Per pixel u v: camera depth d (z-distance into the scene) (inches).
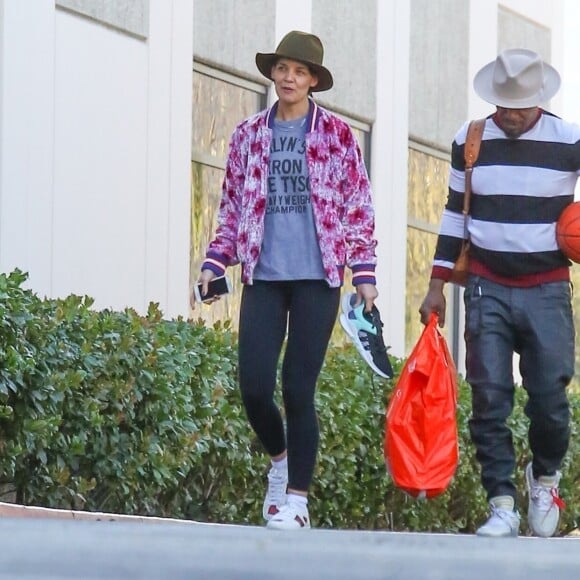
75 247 1742.1
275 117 1113.4
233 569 761.6
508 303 1138.7
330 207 1095.0
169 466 1380.4
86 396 1323.8
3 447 1258.0
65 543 815.1
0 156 1643.7
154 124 1871.3
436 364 1147.3
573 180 1139.3
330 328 1099.3
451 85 2554.1
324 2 2240.4
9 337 1237.7
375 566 805.9
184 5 1925.4
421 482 1129.4
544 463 1177.4
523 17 2768.2
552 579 788.6
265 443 1139.3
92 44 1770.4
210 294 1142.3
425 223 2536.9
